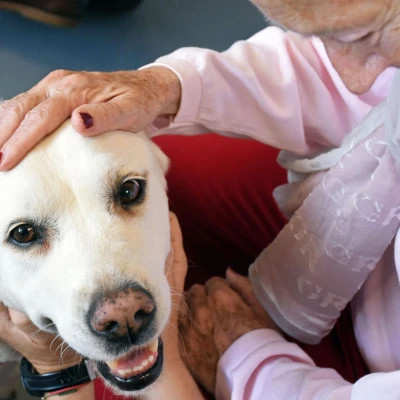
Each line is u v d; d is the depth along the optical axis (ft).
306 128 4.21
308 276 3.63
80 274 2.94
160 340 3.42
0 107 3.22
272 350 3.60
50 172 3.00
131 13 9.38
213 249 5.11
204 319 4.08
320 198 3.45
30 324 3.59
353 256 3.37
